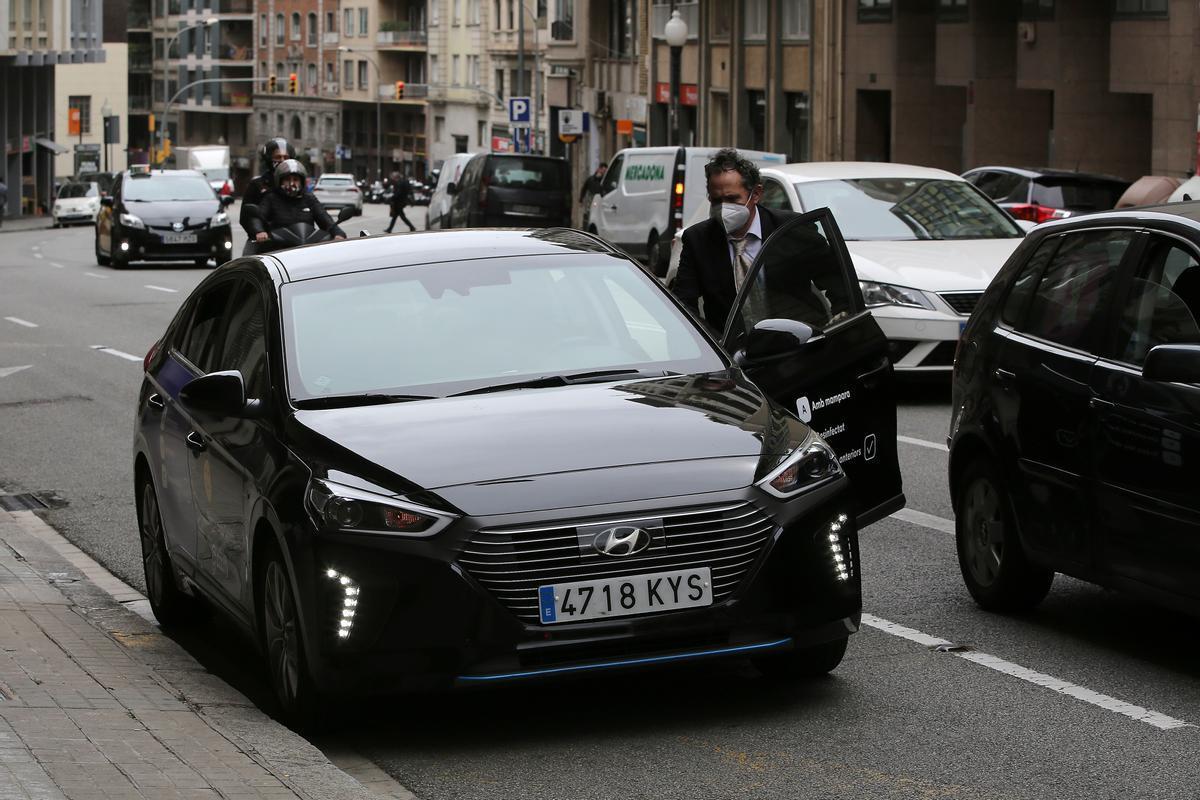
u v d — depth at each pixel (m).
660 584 16.31
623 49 182.50
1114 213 20.91
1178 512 18.33
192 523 20.67
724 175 24.28
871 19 120.50
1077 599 22.64
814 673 18.70
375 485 16.59
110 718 16.81
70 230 192.25
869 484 22.02
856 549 17.41
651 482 16.55
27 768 14.71
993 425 21.52
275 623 17.73
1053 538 20.45
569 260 20.91
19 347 61.22
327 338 19.39
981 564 22.11
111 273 102.12
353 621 16.23
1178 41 84.31
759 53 139.50
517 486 16.41
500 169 113.00
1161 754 16.12
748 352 20.12
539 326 19.75
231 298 21.62
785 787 15.45
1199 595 18.16
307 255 21.19
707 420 17.73
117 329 67.31
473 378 18.89
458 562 16.12
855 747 16.52
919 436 36.75
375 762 16.59
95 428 42.84
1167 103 85.75
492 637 16.09
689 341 20.02
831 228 22.73
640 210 82.62
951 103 117.44
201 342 22.11
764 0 138.50
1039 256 21.84
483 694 18.58
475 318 19.80
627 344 19.72
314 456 17.25
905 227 44.47
